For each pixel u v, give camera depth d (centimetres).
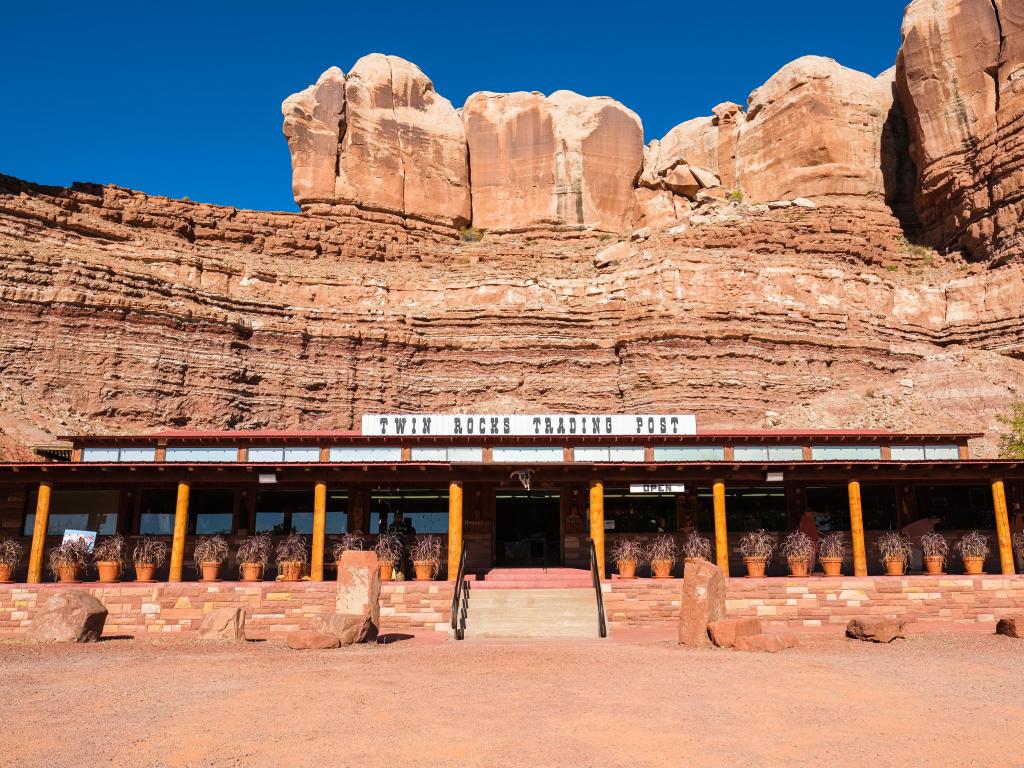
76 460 2375
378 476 2111
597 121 7250
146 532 2333
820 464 2091
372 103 6938
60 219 5003
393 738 765
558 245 6794
